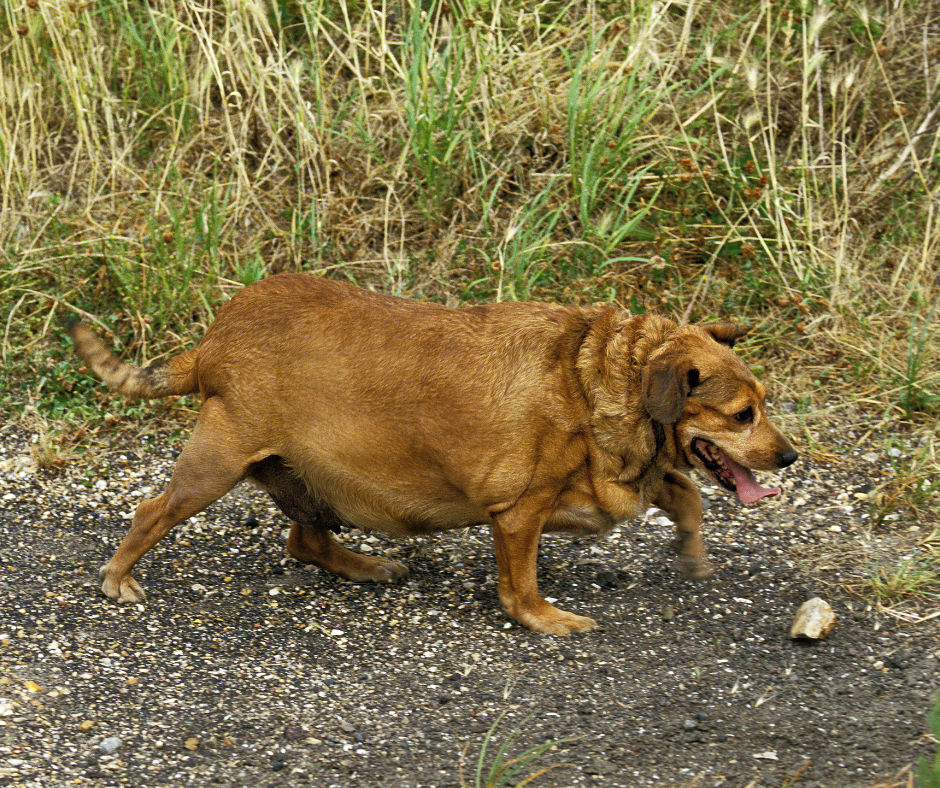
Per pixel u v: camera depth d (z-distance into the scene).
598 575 6.07
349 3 9.91
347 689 5.01
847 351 7.93
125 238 8.34
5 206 8.52
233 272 8.41
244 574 6.05
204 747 4.53
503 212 8.81
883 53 9.05
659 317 5.34
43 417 7.34
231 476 5.46
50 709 4.71
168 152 9.07
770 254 8.16
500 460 5.24
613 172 8.77
